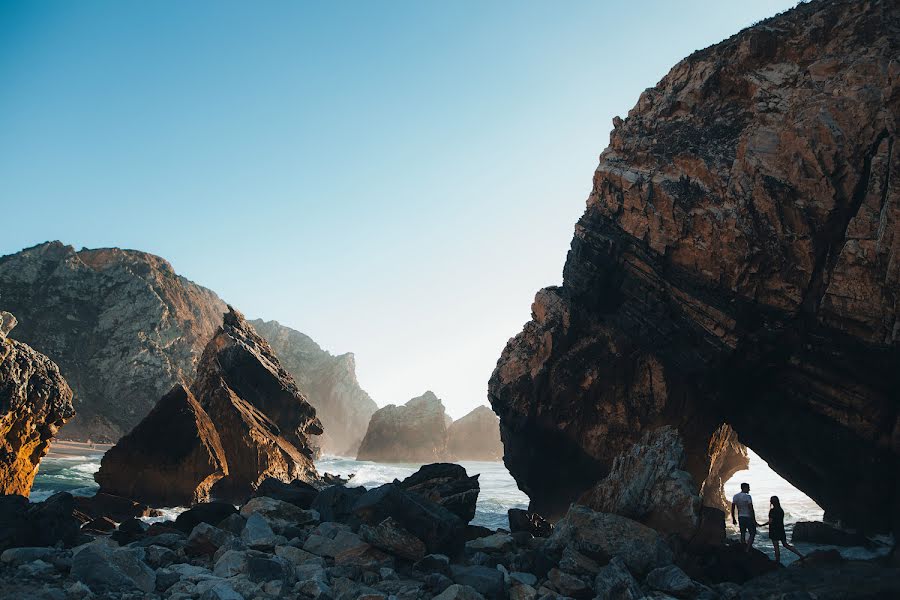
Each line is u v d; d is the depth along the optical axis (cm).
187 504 2723
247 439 3369
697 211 2166
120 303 10600
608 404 2711
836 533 2058
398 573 1027
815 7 2194
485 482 5875
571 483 2873
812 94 2003
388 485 1181
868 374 1830
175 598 792
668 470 1551
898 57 1803
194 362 10512
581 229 2666
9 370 1786
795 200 1936
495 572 1019
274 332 17588
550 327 2886
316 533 1212
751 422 2228
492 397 3112
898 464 1842
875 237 1769
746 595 1077
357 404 16775
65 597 754
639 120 2603
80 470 4619
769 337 1989
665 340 2342
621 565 1105
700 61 2467
